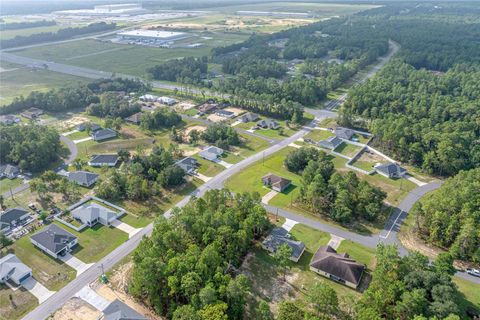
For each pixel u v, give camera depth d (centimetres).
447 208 11138
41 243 10494
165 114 19888
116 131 18938
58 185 13862
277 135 18762
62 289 9194
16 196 13300
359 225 11781
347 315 8369
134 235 11275
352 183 12625
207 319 7275
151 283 8331
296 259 10125
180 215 10550
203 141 17962
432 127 17212
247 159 16262
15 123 19588
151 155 14938
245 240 10025
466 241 10075
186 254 8969
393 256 9050
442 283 8338
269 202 12988
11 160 15425
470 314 8375
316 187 12231
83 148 17175
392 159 16275
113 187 13175
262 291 9156
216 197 11625
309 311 8438
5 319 8356
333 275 9462
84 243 10869
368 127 19375
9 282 9431
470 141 15750
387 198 13300
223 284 8294
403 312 7806
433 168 15075
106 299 8900
